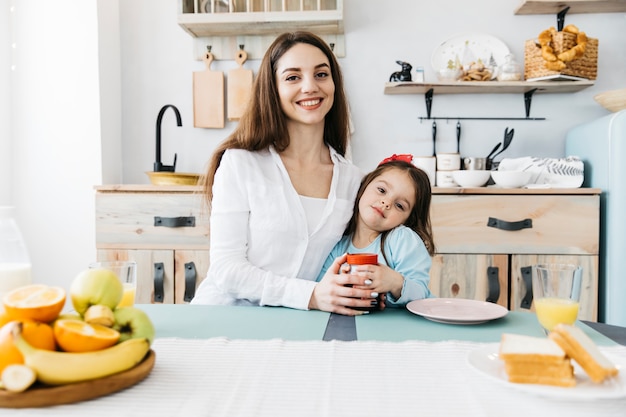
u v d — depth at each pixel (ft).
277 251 4.26
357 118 8.12
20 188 7.85
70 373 1.82
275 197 4.26
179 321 3.06
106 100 7.87
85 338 1.91
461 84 7.39
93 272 2.17
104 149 7.82
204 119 8.18
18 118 7.79
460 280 6.74
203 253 6.85
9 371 1.76
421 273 3.98
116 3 8.15
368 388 1.97
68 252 7.86
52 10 7.66
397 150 8.11
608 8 7.64
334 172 4.58
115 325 2.10
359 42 8.06
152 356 2.13
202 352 2.40
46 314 1.97
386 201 4.16
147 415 1.74
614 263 6.50
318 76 4.39
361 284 3.34
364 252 4.25
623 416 1.74
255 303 3.99
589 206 6.59
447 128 8.05
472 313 3.25
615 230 6.49
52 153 7.78
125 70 8.28
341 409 1.78
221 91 8.14
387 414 1.74
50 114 7.75
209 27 7.69
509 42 7.94
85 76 7.67
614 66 7.89
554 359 1.92
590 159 7.09
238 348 2.47
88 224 7.81
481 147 8.05
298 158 4.60
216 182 4.38
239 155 4.41
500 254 6.68
